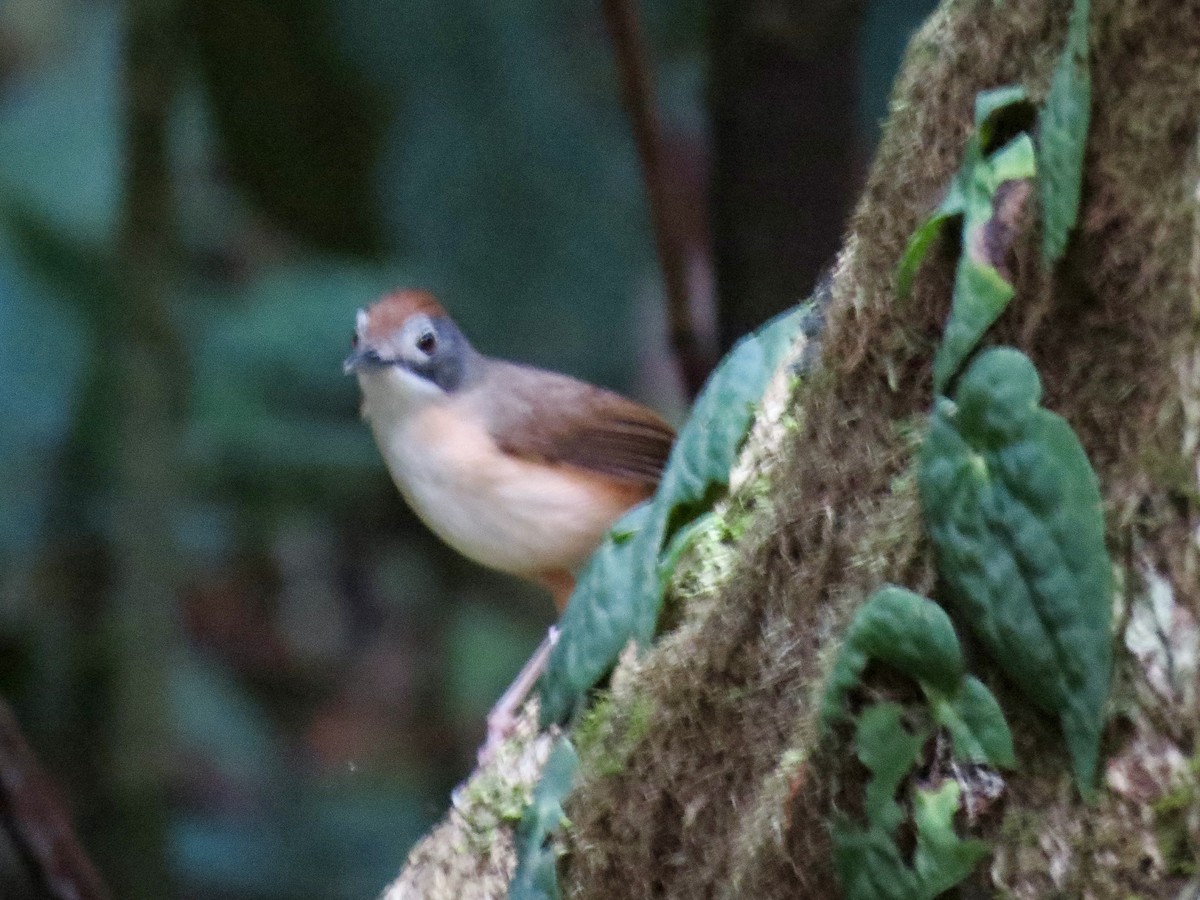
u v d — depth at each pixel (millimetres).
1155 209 4113
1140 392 4125
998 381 4195
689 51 12266
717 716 5203
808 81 8516
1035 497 4141
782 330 5754
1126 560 4086
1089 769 4113
